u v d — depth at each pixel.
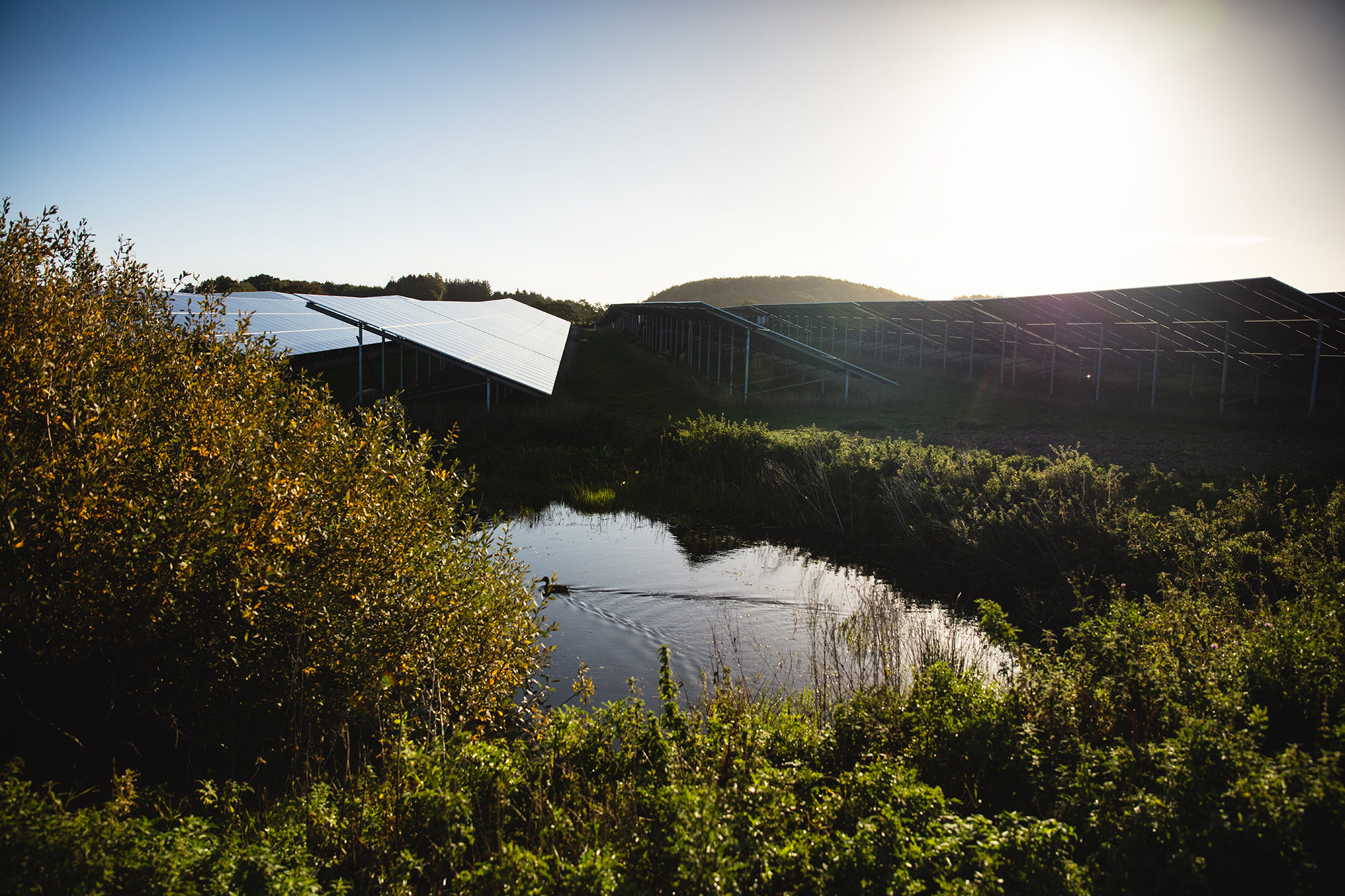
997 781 4.39
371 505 5.57
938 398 29.05
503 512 14.93
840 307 40.56
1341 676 4.38
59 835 2.93
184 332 5.95
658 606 9.64
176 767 4.76
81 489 4.20
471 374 29.98
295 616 5.23
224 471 4.77
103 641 4.39
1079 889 3.05
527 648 6.66
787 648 8.24
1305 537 8.00
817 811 3.86
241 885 3.19
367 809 4.02
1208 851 3.15
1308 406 21.23
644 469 18.34
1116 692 4.97
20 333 4.76
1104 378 31.75
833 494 14.58
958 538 11.18
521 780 4.36
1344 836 3.08
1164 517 10.42
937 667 5.38
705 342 50.00
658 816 3.58
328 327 37.69
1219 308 21.64
